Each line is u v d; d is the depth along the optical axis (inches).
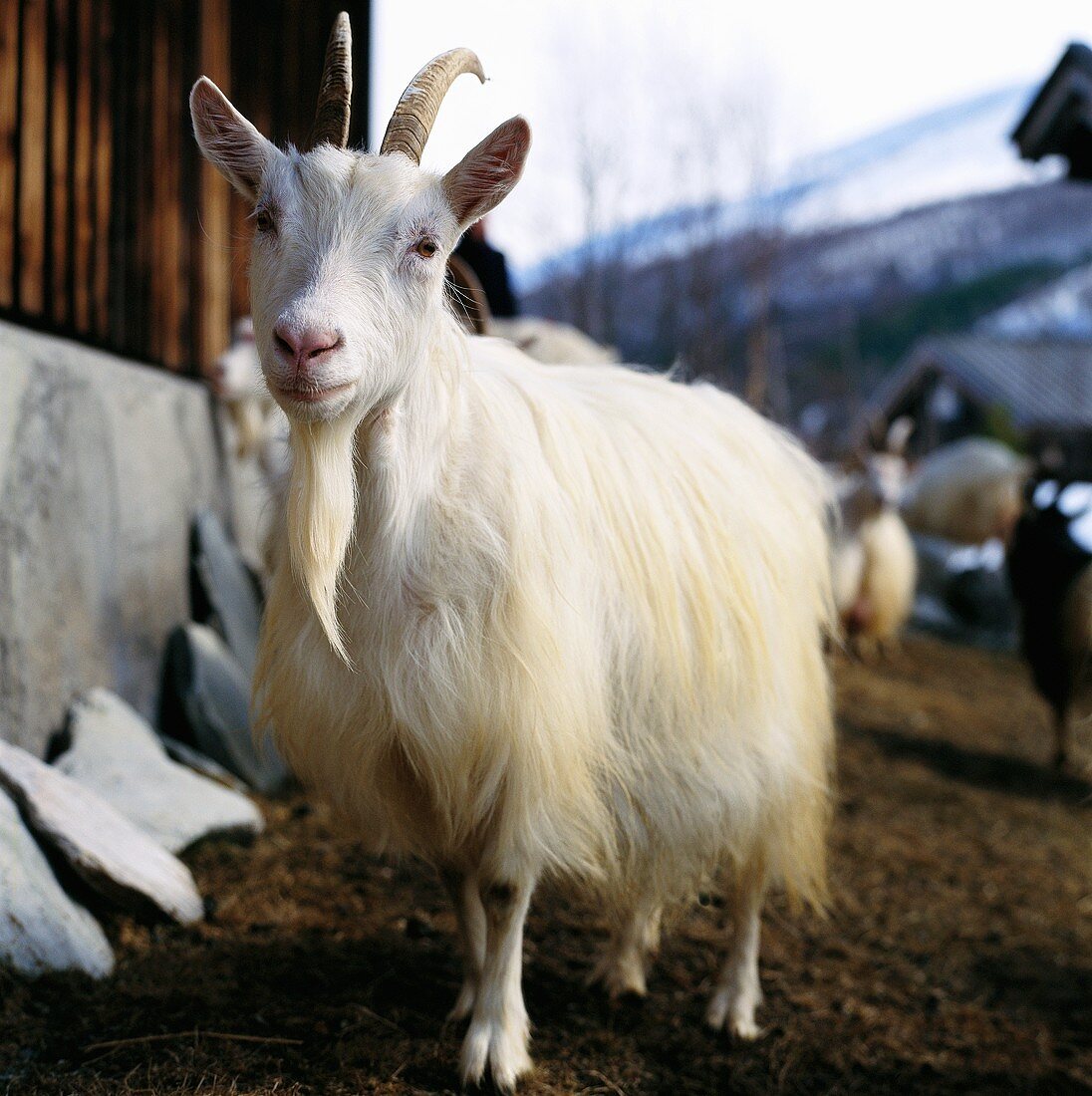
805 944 140.8
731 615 104.6
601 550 96.3
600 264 472.4
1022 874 182.5
